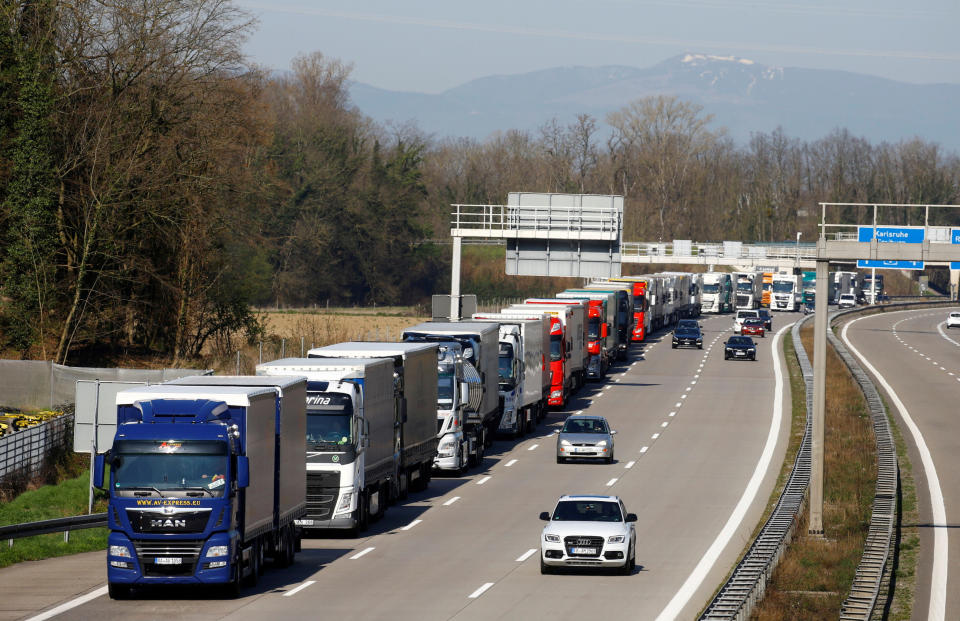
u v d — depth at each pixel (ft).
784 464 465.06
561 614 226.99
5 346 623.36
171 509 228.43
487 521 348.79
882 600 251.60
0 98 609.83
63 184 620.90
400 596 242.37
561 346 640.17
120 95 620.49
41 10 599.16
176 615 219.20
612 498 284.00
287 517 270.46
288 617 219.20
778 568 276.41
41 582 255.70
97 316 650.84
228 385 261.85
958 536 341.82
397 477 372.38
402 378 372.38
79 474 425.69
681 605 237.66
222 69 643.86
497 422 520.42
